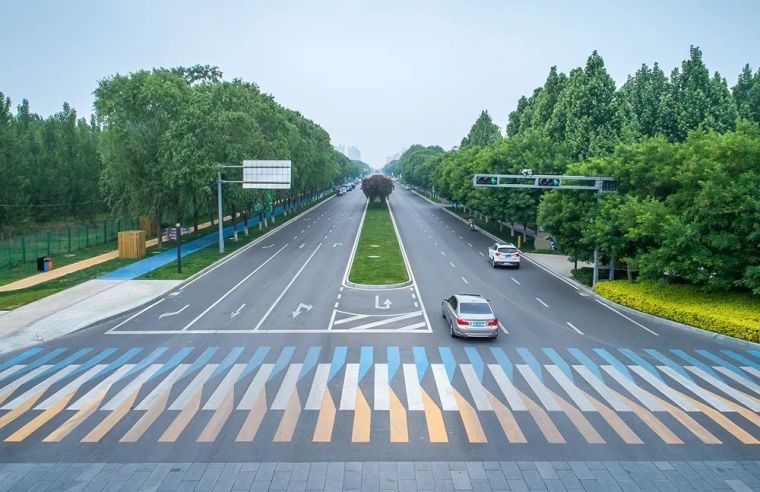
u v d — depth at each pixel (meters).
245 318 25.03
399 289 31.42
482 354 19.89
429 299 28.92
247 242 51.19
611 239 29.33
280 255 43.91
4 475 11.92
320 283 33.00
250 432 13.80
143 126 45.56
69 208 70.12
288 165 44.09
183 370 18.20
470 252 46.34
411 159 173.88
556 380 17.34
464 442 13.30
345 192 146.75
